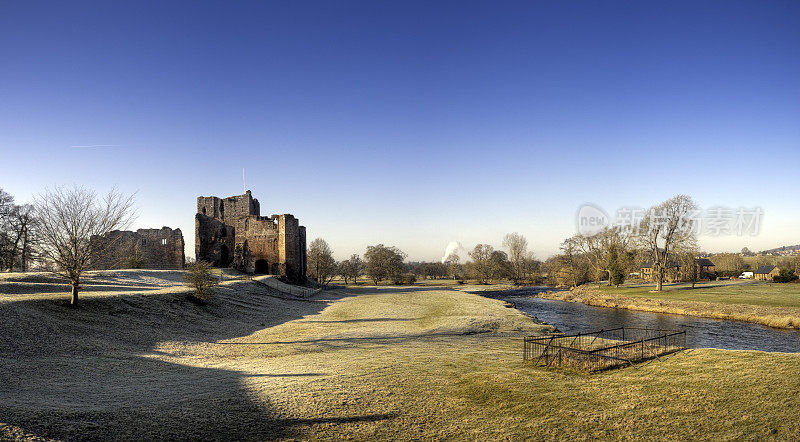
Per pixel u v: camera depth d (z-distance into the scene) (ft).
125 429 36.06
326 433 37.83
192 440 35.17
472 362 66.54
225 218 307.78
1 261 173.78
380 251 419.33
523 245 441.27
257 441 35.63
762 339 108.27
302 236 326.44
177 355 75.46
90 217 95.66
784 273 258.57
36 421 34.96
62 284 131.34
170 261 293.23
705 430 36.52
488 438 37.27
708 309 159.12
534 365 63.52
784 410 38.37
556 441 36.42
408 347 83.10
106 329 85.25
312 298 223.30
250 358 75.00
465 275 564.71
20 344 65.62
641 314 168.25
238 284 189.57
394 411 43.70
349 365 64.49
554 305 213.87
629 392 47.37
